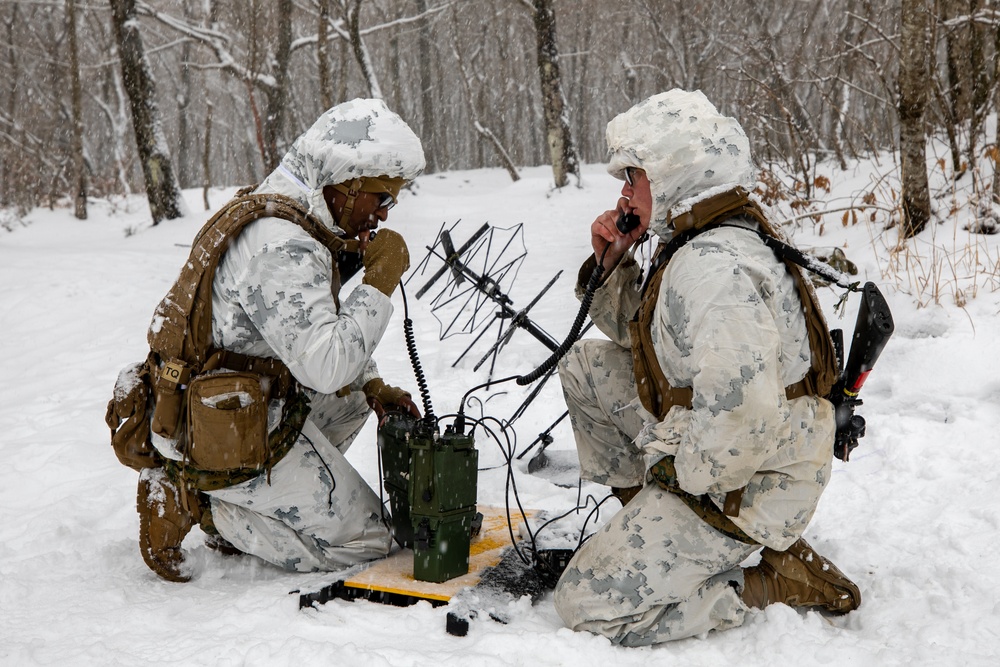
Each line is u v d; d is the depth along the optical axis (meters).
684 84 23.75
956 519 3.14
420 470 2.68
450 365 5.66
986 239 5.81
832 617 2.59
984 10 6.95
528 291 8.12
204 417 2.59
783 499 2.38
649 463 2.48
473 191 21.61
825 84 11.83
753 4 19.31
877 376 4.60
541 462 4.07
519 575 2.80
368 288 2.74
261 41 17.31
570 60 43.38
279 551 2.88
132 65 16.11
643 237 2.83
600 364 2.92
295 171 2.81
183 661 2.31
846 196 8.55
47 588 2.92
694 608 2.41
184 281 2.73
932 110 8.19
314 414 3.20
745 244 2.37
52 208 20.00
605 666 2.30
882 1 12.66
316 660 2.26
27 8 30.12
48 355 7.52
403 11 32.81
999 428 3.81
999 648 2.25
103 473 4.34
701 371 2.22
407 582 2.71
